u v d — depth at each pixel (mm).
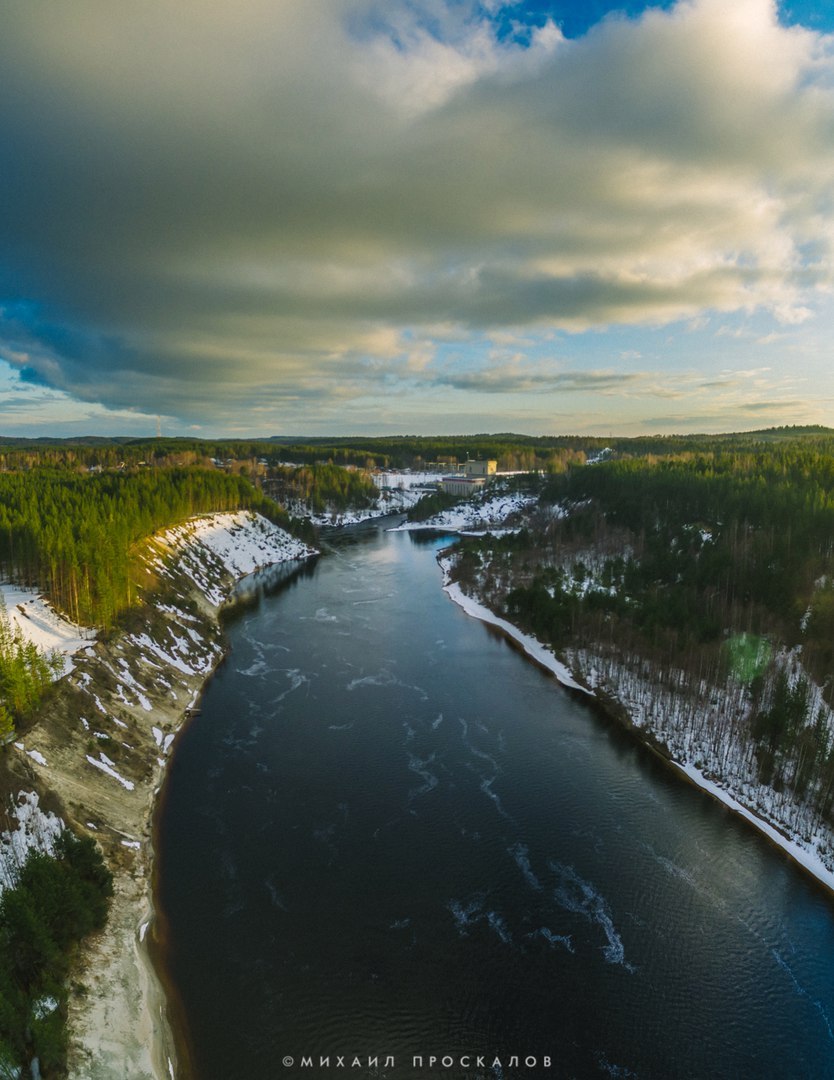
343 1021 41062
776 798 66562
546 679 99375
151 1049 38531
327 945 46781
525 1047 39688
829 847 59344
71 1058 35688
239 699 89562
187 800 64688
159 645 98625
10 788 53219
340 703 88438
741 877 55656
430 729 81000
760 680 81312
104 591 93375
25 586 106750
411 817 62219
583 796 67062
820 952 47719
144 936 47125
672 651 94062
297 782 68062
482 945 47125
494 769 71750
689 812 65062
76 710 70312
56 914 41750
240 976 44094
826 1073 38625
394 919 49375
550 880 54156
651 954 46938
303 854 56594
